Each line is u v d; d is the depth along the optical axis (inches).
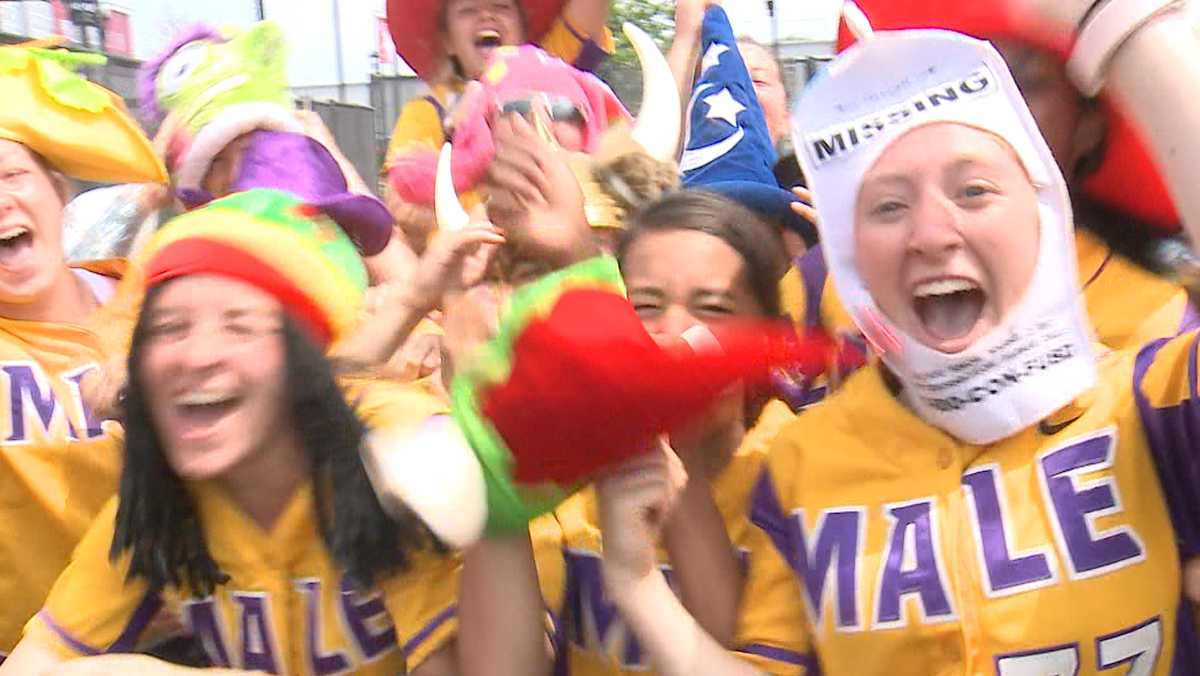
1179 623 60.5
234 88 118.0
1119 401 61.1
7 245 95.0
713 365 55.7
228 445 66.4
